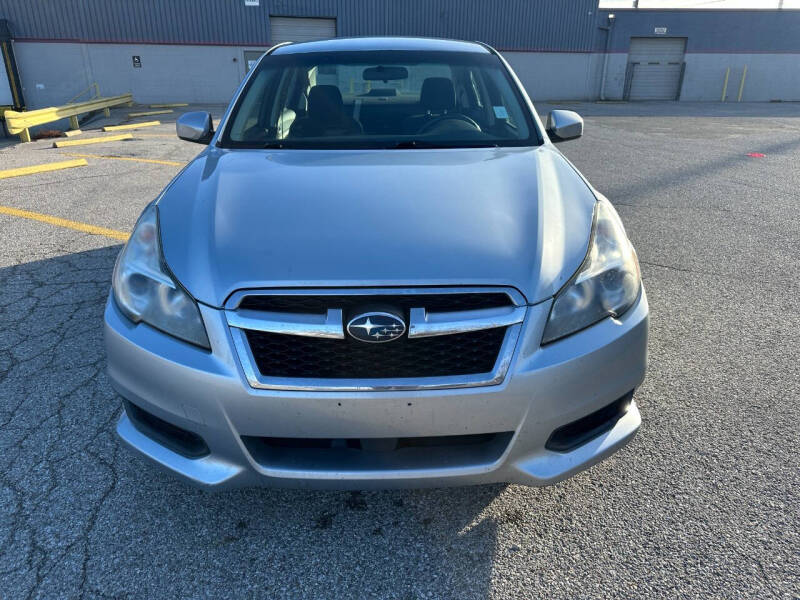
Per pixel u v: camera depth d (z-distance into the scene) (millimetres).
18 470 2047
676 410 2400
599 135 11547
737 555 1701
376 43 3041
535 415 1521
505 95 2781
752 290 3627
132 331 1628
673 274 3889
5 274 3785
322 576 1650
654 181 6871
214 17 21297
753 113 18266
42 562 1684
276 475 1555
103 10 20391
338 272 1510
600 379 1588
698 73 26484
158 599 1573
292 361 1489
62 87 20812
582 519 1847
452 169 2092
